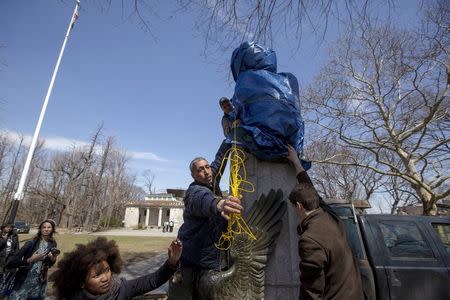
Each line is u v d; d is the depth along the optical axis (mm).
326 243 2053
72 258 1756
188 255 2279
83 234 33156
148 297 5590
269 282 2379
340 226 2320
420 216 4492
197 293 2260
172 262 1982
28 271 4566
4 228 6242
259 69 2910
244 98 2770
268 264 2404
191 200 2213
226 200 1980
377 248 4090
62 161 43562
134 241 24344
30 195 43062
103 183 49969
